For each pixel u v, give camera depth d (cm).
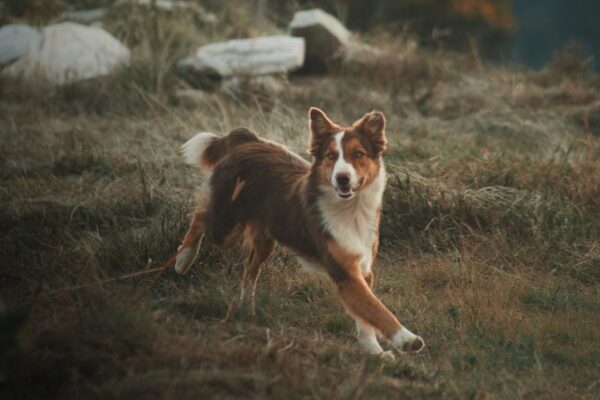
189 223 1062
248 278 945
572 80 2112
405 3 3541
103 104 1786
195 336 759
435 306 944
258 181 921
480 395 698
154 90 1816
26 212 1150
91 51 1959
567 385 762
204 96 1788
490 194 1177
